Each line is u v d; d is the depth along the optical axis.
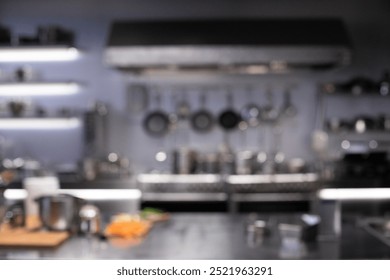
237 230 2.64
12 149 5.55
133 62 4.57
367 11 5.41
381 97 5.45
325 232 2.45
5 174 2.89
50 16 5.50
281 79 5.45
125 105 5.53
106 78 5.53
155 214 2.98
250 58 4.55
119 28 4.77
